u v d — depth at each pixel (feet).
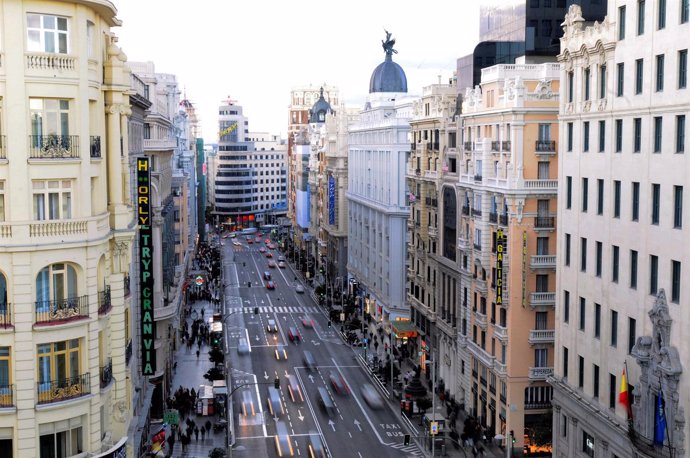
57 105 125.18
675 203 155.94
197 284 512.63
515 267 249.14
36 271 122.01
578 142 198.59
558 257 211.41
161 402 268.82
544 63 266.36
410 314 386.93
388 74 504.43
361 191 500.33
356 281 518.78
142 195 173.06
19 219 120.67
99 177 134.21
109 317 139.44
